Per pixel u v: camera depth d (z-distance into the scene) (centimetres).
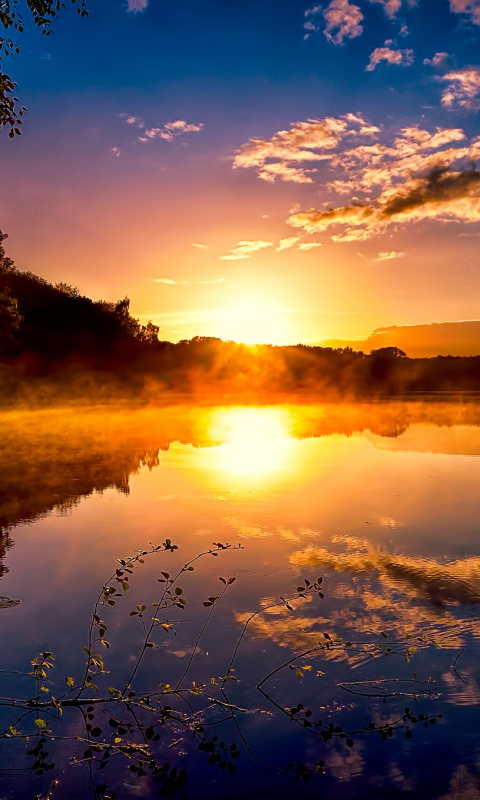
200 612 557
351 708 409
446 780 338
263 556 710
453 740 373
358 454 1582
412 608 556
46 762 362
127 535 808
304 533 804
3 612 564
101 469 1376
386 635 504
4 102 766
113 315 5944
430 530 814
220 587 616
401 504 974
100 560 706
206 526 846
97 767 358
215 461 1481
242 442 1917
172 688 436
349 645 459
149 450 1731
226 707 414
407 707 407
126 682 445
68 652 489
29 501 1027
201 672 457
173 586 623
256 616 546
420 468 1338
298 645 493
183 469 1358
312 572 655
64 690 435
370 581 624
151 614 555
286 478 1223
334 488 1113
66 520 894
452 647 483
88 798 329
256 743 377
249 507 962
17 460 1539
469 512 916
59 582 639
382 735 380
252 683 441
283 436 2083
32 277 5672
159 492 1096
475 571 650
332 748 369
